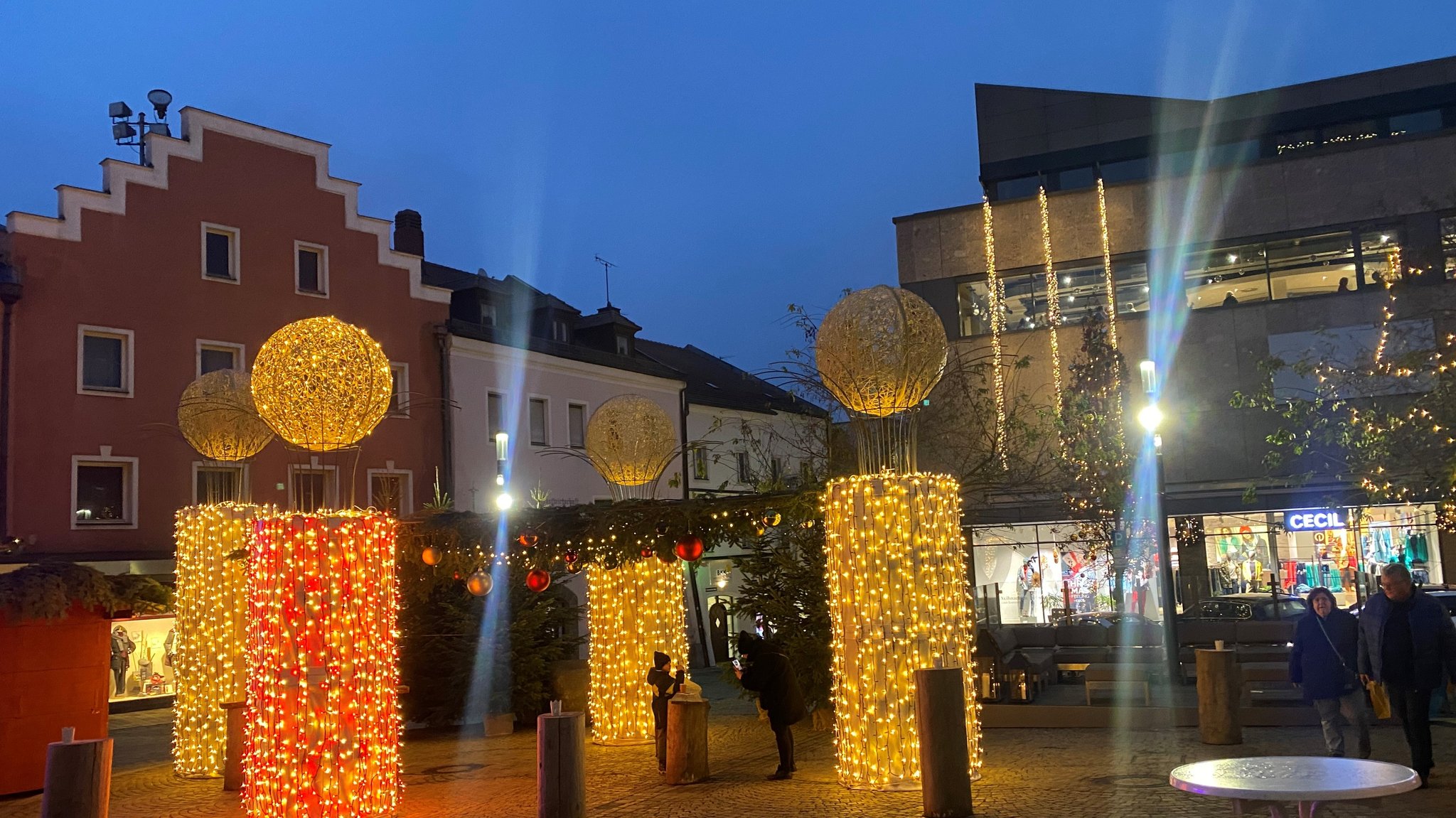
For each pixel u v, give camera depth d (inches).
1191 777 223.1
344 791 389.4
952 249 1106.1
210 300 1000.2
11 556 839.7
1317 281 992.9
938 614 414.9
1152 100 1182.9
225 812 450.3
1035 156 1210.6
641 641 593.6
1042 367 1059.9
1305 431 645.9
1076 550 998.4
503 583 734.5
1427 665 373.4
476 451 1184.8
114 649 917.2
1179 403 1012.5
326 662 391.5
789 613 645.9
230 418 560.1
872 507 417.1
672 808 409.4
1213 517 972.6
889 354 408.5
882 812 374.6
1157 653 711.1
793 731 626.5
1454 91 1127.6
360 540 403.9
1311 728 524.7
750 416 1578.5
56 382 898.1
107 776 329.4
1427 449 555.2
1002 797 386.3
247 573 410.3
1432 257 647.8
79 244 922.1
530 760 565.3
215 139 1018.1
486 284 1380.4
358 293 1111.6
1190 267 1031.0
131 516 933.2
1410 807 347.6
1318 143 1150.3
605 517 499.5
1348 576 925.8
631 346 1472.7
